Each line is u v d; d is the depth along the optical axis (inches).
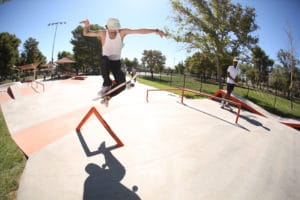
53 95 484.4
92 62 1790.1
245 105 367.9
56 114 308.3
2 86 837.2
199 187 133.3
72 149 177.2
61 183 130.8
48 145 185.3
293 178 154.1
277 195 132.5
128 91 476.4
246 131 246.8
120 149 178.9
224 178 145.6
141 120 255.6
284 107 636.1
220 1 608.1
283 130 269.7
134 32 128.7
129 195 121.7
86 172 143.5
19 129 246.1
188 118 275.3
